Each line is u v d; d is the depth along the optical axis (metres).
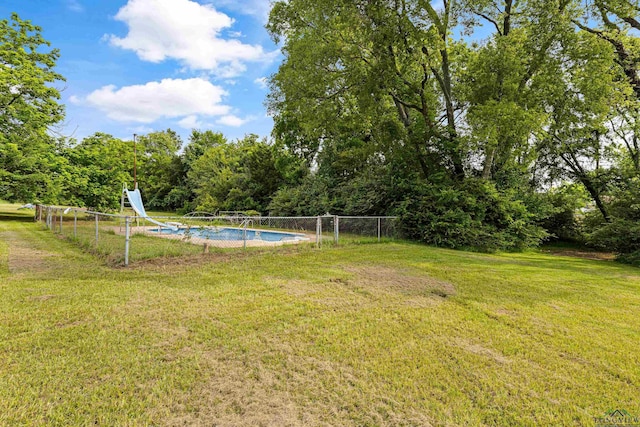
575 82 12.08
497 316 4.46
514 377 2.90
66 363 2.88
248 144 36.12
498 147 13.45
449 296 5.40
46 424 2.13
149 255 7.86
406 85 14.22
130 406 2.34
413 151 13.98
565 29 11.55
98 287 5.22
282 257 8.65
